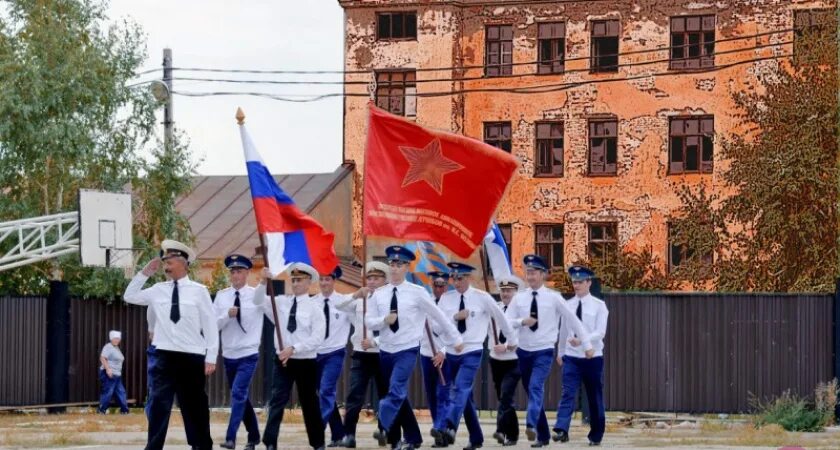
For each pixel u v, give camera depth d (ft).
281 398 64.69
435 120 216.74
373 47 218.38
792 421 90.07
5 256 127.44
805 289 162.81
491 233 78.59
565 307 72.84
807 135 164.14
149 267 58.90
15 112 142.92
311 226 66.80
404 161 70.38
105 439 78.28
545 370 73.56
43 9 148.25
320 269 67.05
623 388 99.40
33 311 112.78
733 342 98.07
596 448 72.02
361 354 70.28
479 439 70.59
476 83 217.77
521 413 111.55
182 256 59.06
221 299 68.74
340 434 73.31
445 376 70.44
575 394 74.49
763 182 165.48
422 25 216.74
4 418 101.91
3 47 145.38
